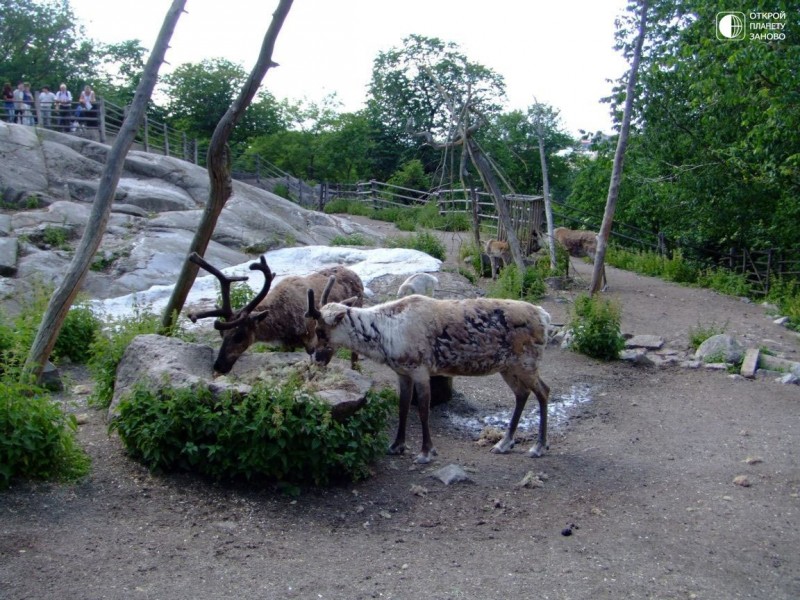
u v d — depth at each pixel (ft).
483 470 22.52
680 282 59.06
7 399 18.97
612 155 67.41
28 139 58.29
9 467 18.25
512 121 96.12
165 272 45.70
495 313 23.26
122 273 44.93
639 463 23.43
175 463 20.11
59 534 16.69
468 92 48.06
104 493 18.83
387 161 122.21
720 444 25.22
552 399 30.42
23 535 16.39
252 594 14.92
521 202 60.13
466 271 51.57
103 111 74.28
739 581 16.19
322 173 123.13
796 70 42.57
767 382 33.09
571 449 24.81
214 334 31.60
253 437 19.38
